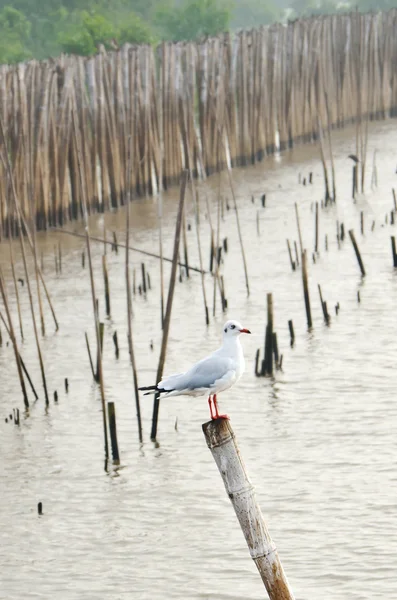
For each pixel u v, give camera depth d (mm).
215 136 45500
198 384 12828
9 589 14000
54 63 37562
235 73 47594
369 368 21797
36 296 28938
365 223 35719
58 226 37375
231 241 34219
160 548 14891
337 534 14797
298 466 17188
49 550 15047
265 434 18672
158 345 24328
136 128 40469
